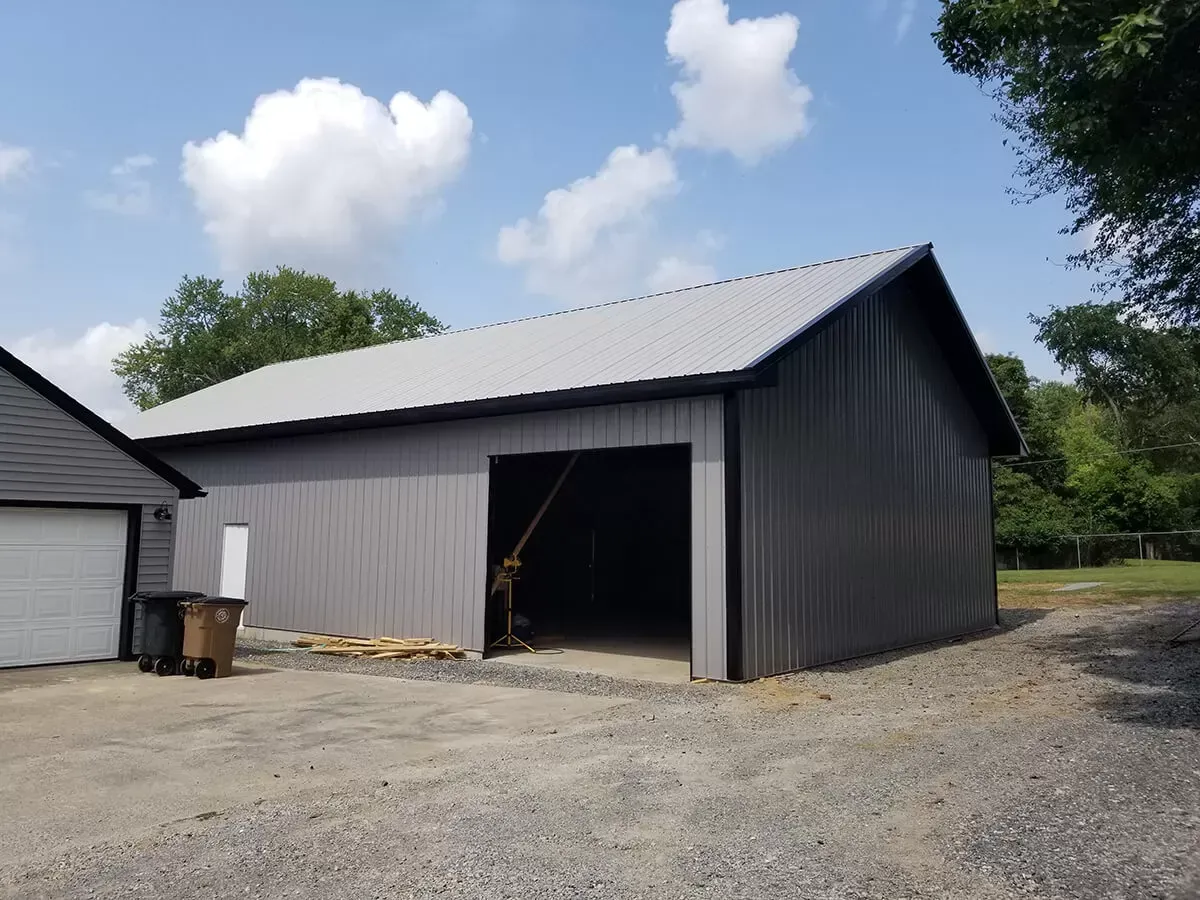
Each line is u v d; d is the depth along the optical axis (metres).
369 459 14.41
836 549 12.45
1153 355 31.80
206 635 10.76
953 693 9.50
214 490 17.11
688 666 11.93
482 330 19.81
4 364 11.41
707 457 10.59
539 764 6.36
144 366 49.38
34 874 4.34
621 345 13.50
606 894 3.94
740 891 3.94
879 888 3.94
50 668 11.59
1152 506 39.50
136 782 6.03
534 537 18.41
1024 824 4.74
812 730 7.48
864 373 13.65
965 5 8.67
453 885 4.07
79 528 12.19
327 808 5.34
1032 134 13.01
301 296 52.56
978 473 17.62
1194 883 3.93
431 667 11.80
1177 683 9.55
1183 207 10.87
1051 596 22.78
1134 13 7.11
